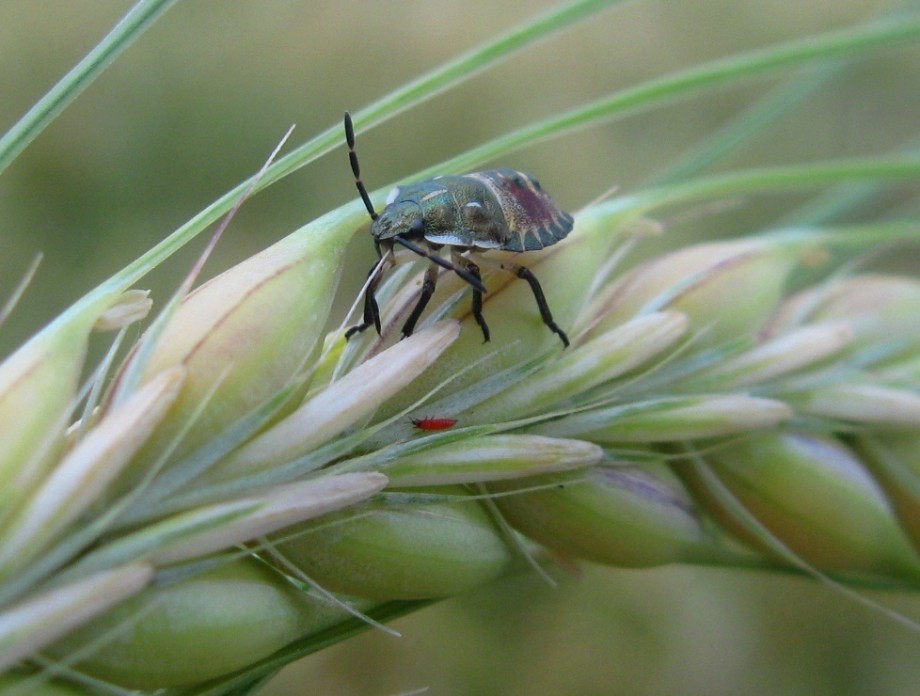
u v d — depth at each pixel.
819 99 0.14
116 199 0.13
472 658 0.12
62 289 0.12
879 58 0.14
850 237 0.06
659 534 0.05
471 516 0.05
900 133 0.14
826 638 0.12
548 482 0.05
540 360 0.05
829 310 0.06
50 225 0.13
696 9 0.16
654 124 0.15
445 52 0.15
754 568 0.05
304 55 0.14
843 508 0.05
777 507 0.05
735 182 0.05
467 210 0.05
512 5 0.15
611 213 0.05
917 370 0.06
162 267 0.12
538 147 0.14
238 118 0.14
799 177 0.05
